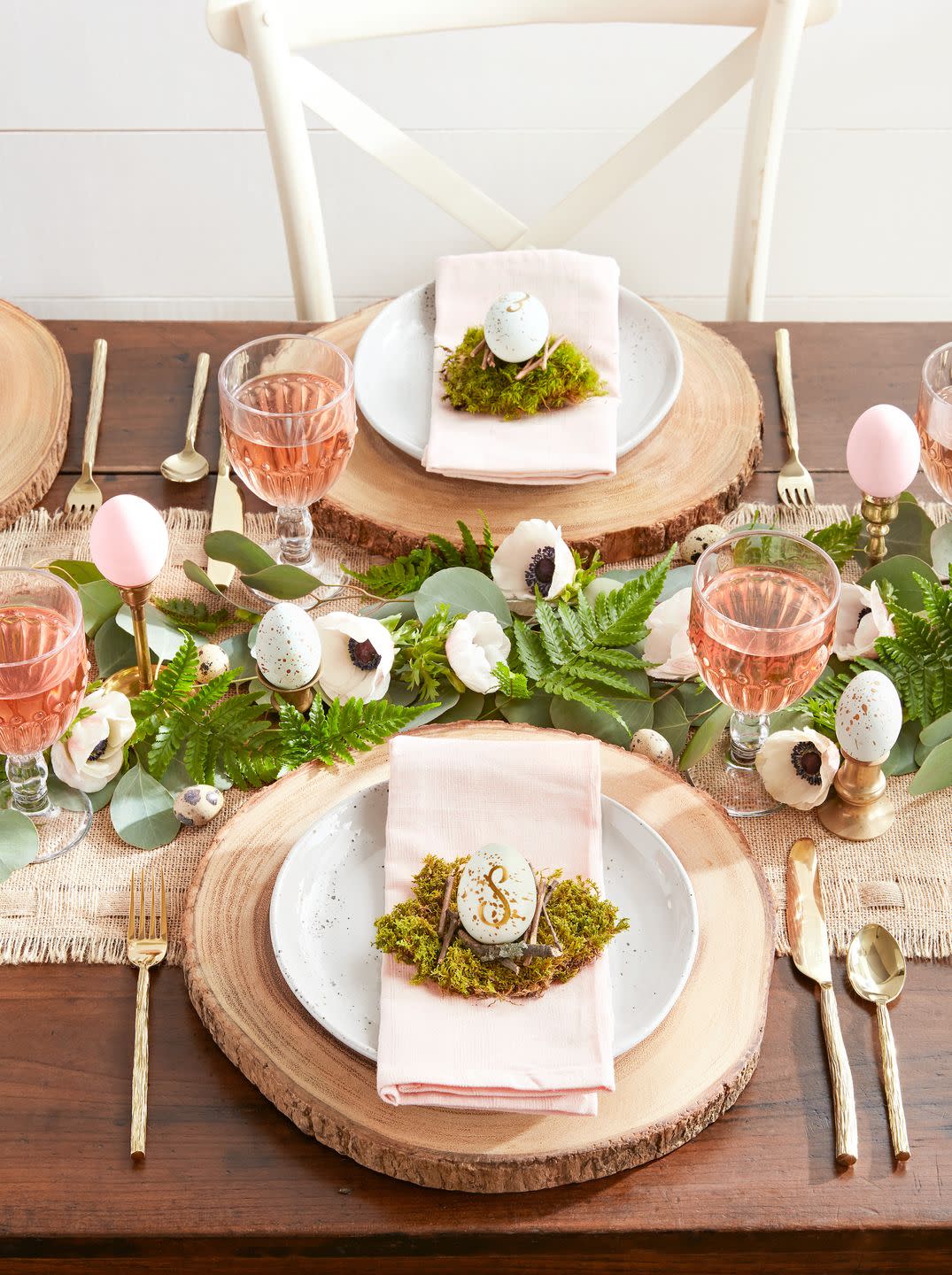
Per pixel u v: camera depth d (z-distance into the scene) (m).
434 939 1.15
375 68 2.61
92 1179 1.11
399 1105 1.11
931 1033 1.17
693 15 1.80
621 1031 1.14
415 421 1.54
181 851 1.27
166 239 2.88
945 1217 1.10
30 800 1.28
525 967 1.14
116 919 1.23
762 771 1.27
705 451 1.53
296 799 1.26
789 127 2.73
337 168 2.75
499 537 1.45
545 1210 1.10
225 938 1.19
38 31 2.54
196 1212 1.10
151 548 1.26
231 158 2.74
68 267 2.93
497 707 1.33
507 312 1.47
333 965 1.18
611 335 1.55
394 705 1.31
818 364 1.64
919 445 1.39
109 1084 1.16
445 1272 1.17
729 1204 1.10
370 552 1.48
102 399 1.60
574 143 2.72
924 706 1.31
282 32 1.73
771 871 1.25
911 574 1.37
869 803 1.28
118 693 1.29
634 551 1.47
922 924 1.22
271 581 1.38
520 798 1.22
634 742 1.30
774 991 1.20
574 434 1.49
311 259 1.86
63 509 1.51
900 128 2.73
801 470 1.52
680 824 1.25
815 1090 1.15
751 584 1.29
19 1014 1.19
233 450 1.38
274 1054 1.14
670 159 2.74
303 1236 1.10
